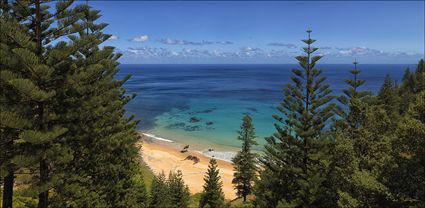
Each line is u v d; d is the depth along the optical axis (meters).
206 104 105.38
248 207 32.50
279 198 22.88
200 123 78.56
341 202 15.44
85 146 17.67
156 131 72.00
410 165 13.55
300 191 20.38
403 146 13.87
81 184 18.31
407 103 48.09
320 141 21.11
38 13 13.09
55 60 12.98
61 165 14.95
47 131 12.72
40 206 14.33
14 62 12.33
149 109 97.62
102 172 20.75
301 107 21.81
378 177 14.88
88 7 14.37
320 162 19.55
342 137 19.05
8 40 12.81
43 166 13.55
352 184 16.17
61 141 14.69
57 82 13.75
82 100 15.38
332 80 198.12
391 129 18.50
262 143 59.34
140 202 28.53
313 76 21.48
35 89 11.76
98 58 15.29
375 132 18.47
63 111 14.31
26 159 12.12
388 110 38.84
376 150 17.72
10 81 11.29
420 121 13.40
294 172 22.02
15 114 12.17
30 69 12.17
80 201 18.70
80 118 15.36
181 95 128.75
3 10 12.96
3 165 12.53
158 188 31.45
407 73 92.50
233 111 92.38
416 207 12.64
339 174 17.73
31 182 13.61
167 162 52.41
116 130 22.80
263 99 115.06
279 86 167.00
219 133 69.88
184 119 83.44
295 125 21.92
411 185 13.30
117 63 23.14
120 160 23.27
